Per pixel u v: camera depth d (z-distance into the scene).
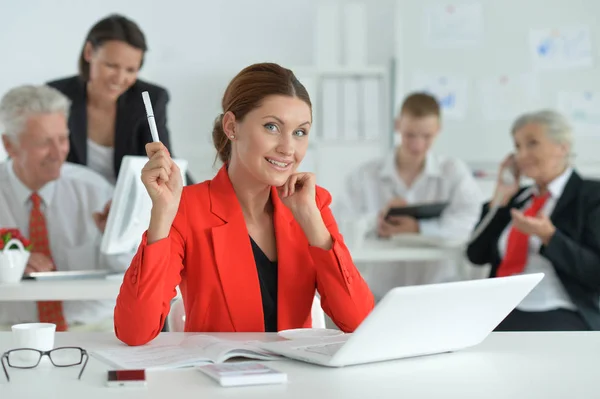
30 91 2.77
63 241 2.86
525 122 3.34
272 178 1.66
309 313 1.76
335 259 1.67
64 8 5.39
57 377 1.25
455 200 4.29
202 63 5.50
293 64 5.59
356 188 4.45
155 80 5.47
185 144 5.48
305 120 1.68
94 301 2.83
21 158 2.79
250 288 1.71
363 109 5.33
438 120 4.22
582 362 1.37
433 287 1.29
